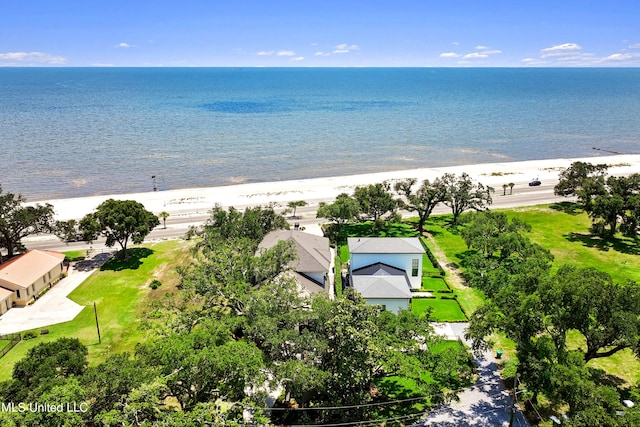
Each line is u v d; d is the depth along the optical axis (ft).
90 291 184.75
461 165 440.45
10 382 90.17
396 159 461.37
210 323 106.73
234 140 529.04
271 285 122.42
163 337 106.63
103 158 435.53
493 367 134.72
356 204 237.45
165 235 251.19
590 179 255.70
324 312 108.27
